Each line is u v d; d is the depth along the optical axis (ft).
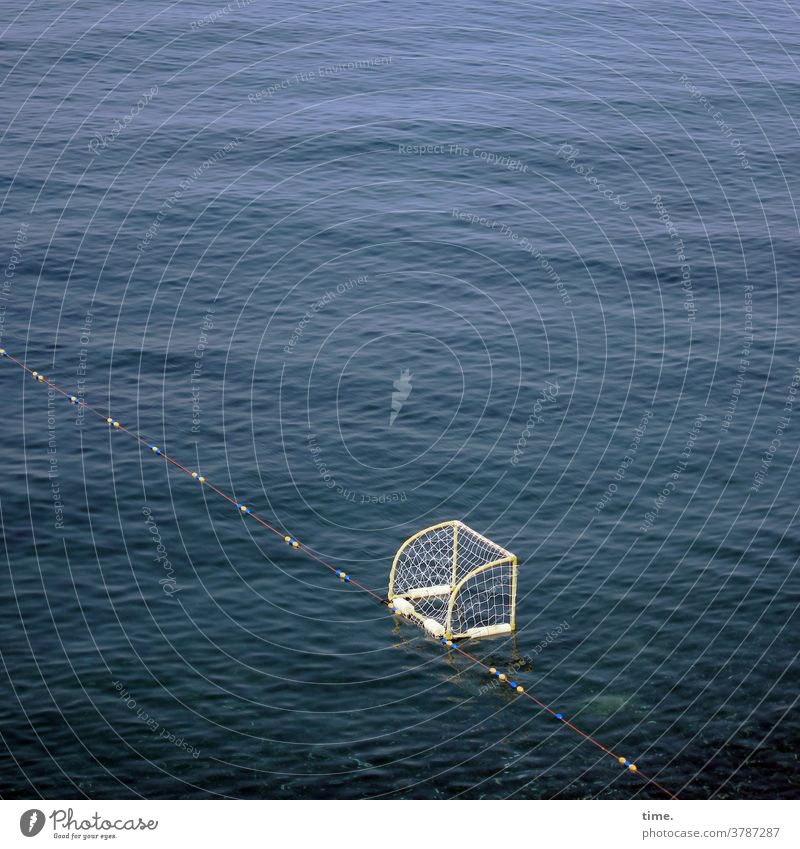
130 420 116.26
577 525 103.76
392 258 143.84
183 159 163.84
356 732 82.43
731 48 204.33
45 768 78.79
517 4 221.25
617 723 83.30
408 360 126.11
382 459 111.86
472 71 192.24
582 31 209.46
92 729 81.97
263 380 122.52
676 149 170.91
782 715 83.87
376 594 96.07
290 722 83.15
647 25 213.05
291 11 213.87
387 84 186.91
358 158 165.48
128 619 92.27
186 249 144.56
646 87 188.85
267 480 108.88
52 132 168.86
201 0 217.15
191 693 85.46
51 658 88.17
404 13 215.10
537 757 80.38
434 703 85.10
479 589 96.43
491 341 129.59
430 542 101.71
